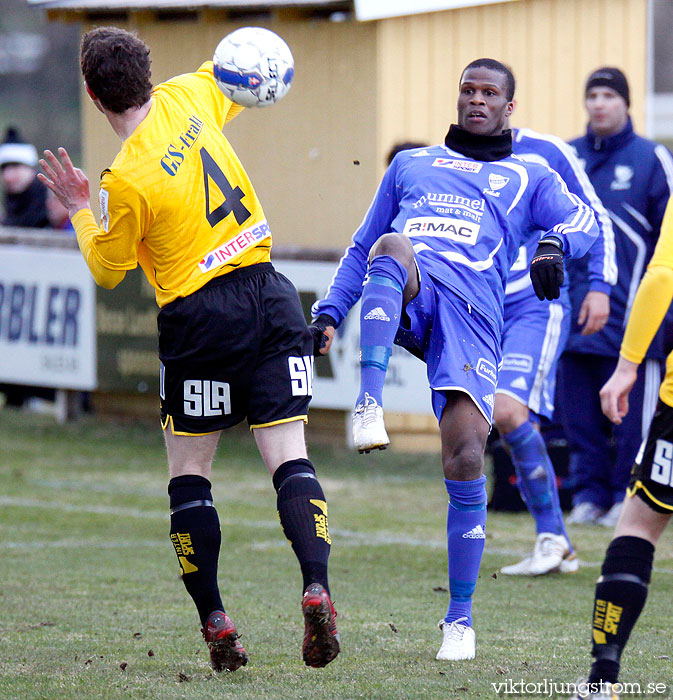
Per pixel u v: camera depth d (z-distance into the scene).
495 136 15.84
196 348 14.12
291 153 41.91
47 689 13.99
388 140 39.62
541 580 21.91
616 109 28.23
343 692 13.66
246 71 14.60
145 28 44.16
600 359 28.84
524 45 40.25
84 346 43.19
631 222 28.34
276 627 17.78
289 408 14.18
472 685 14.03
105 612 18.91
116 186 13.71
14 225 48.62
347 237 40.88
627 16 40.28
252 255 14.45
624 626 12.08
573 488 30.16
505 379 22.31
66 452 39.78
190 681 14.33
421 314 15.12
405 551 25.05
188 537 14.29
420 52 39.78
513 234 15.56
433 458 39.00
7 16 145.50
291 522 13.62
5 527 27.62
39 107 135.38
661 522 12.34
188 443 14.51
